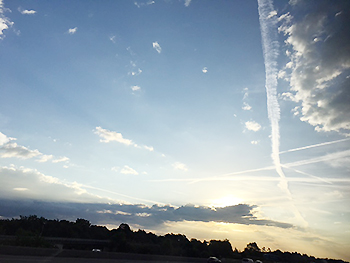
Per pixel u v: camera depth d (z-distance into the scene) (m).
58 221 129.25
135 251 94.88
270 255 134.25
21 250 37.25
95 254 46.25
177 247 101.25
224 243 118.88
